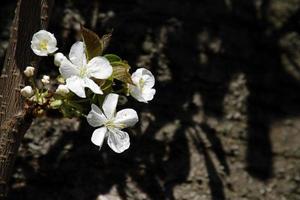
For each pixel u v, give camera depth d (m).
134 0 0.67
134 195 0.63
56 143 0.63
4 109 0.48
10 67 0.48
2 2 0.65
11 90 0.48
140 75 0.49
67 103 0.46
